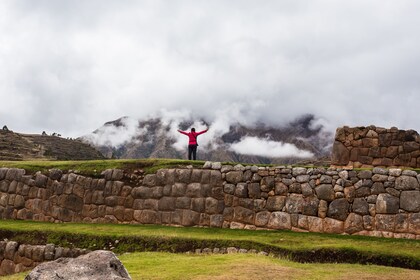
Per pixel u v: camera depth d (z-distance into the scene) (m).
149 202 14.69
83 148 78.31
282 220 13.16
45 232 13.41
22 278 8.62
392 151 15.21
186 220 14.11
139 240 12.28
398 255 10.09
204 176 14.31
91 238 12.69
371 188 12.52
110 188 15.20
